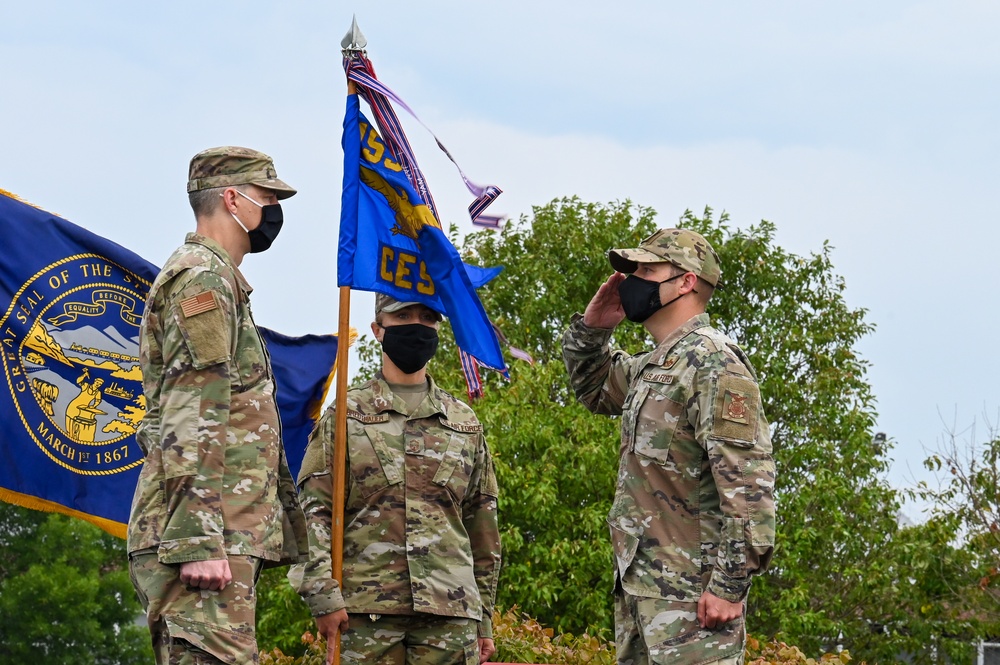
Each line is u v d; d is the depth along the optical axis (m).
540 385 19.92
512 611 10.34
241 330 5.11
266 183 5.35
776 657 9.08
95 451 7.54
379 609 6.21
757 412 5.33
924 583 20.97
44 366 7.42
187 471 4.75
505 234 24.09
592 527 18.45
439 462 6.46
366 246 6.37
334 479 6.16
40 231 7.45
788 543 20.12
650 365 5.63
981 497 19.94
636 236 23.45
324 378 8.80
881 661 21.66
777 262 23.56
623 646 5.53
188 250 5.07
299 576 6.09
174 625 4.72
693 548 5.38
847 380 22.55
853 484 22.03
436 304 6.53
